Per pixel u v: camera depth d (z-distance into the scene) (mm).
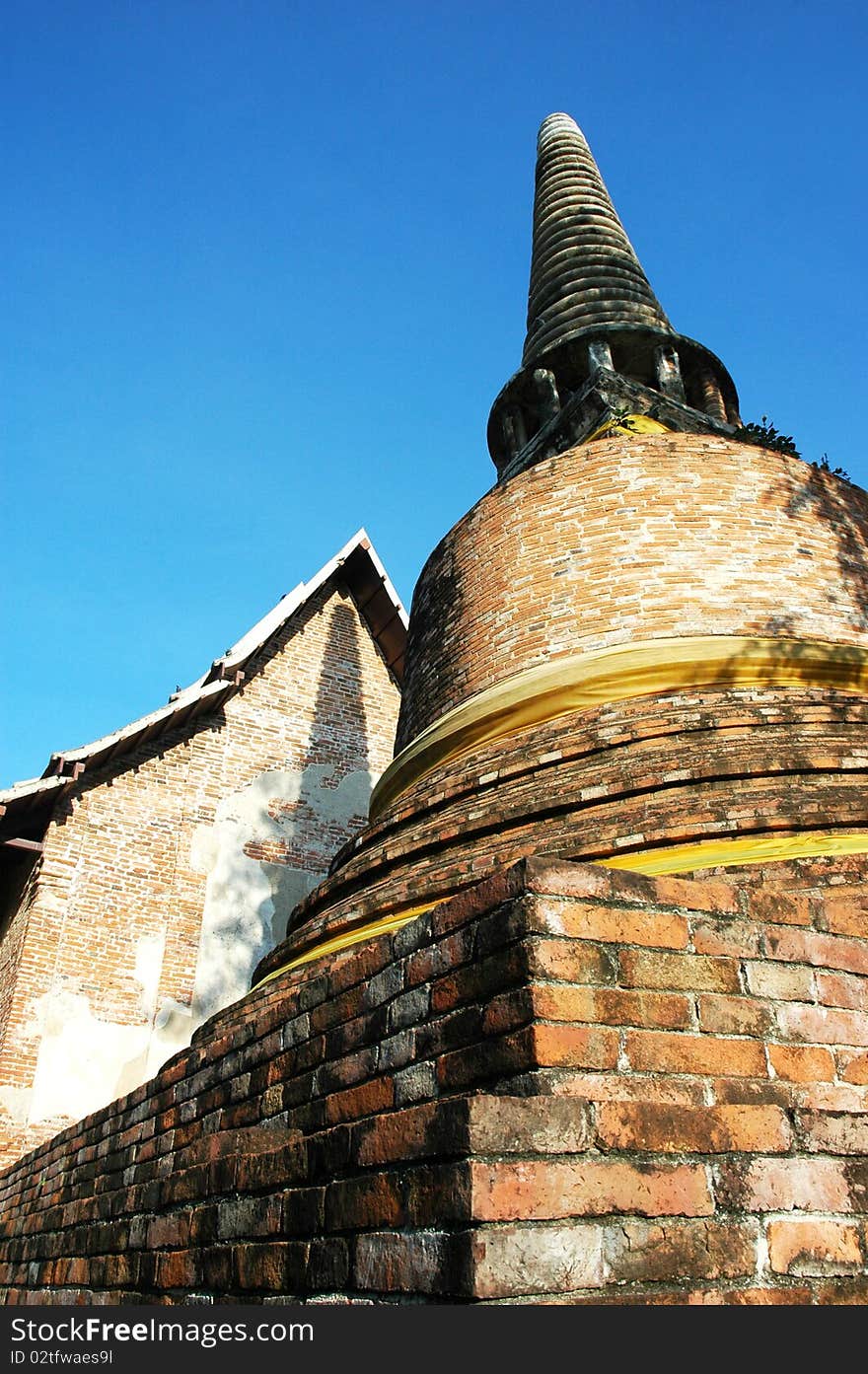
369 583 20797
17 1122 13180
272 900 16812
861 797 5523
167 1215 4418
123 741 16172
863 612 9086
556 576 9375
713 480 9664
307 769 18391
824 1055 3170
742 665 8039
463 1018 3174
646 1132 2691
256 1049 4766
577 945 3002
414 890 6070
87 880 15188
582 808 6297
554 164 17875
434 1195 2547
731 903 3334
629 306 15047
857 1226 2848
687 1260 2561
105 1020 14398
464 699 9383
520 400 15234
